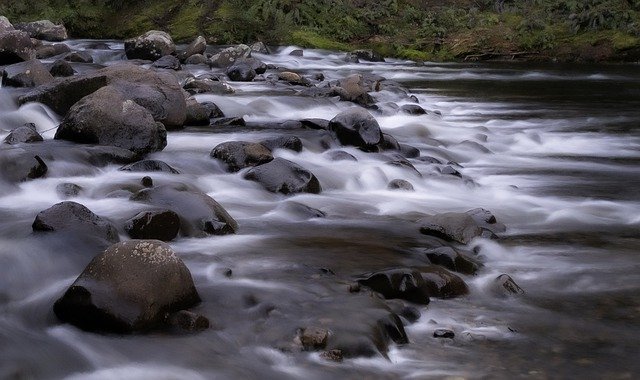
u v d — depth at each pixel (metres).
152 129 10.46
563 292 6.23
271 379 4.56
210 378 4.54
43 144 10.03
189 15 34.00
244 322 5.22
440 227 7.48
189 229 7.18
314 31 33.59
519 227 8.33
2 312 5.33
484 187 10.34
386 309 5.42
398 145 11.94
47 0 34.66
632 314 5.78
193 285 5.45
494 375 4.75
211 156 10.13
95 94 10.47
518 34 33.22
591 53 31.88
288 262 6.47
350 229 7.71
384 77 24.59
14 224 6.85
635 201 9.64
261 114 15.09
